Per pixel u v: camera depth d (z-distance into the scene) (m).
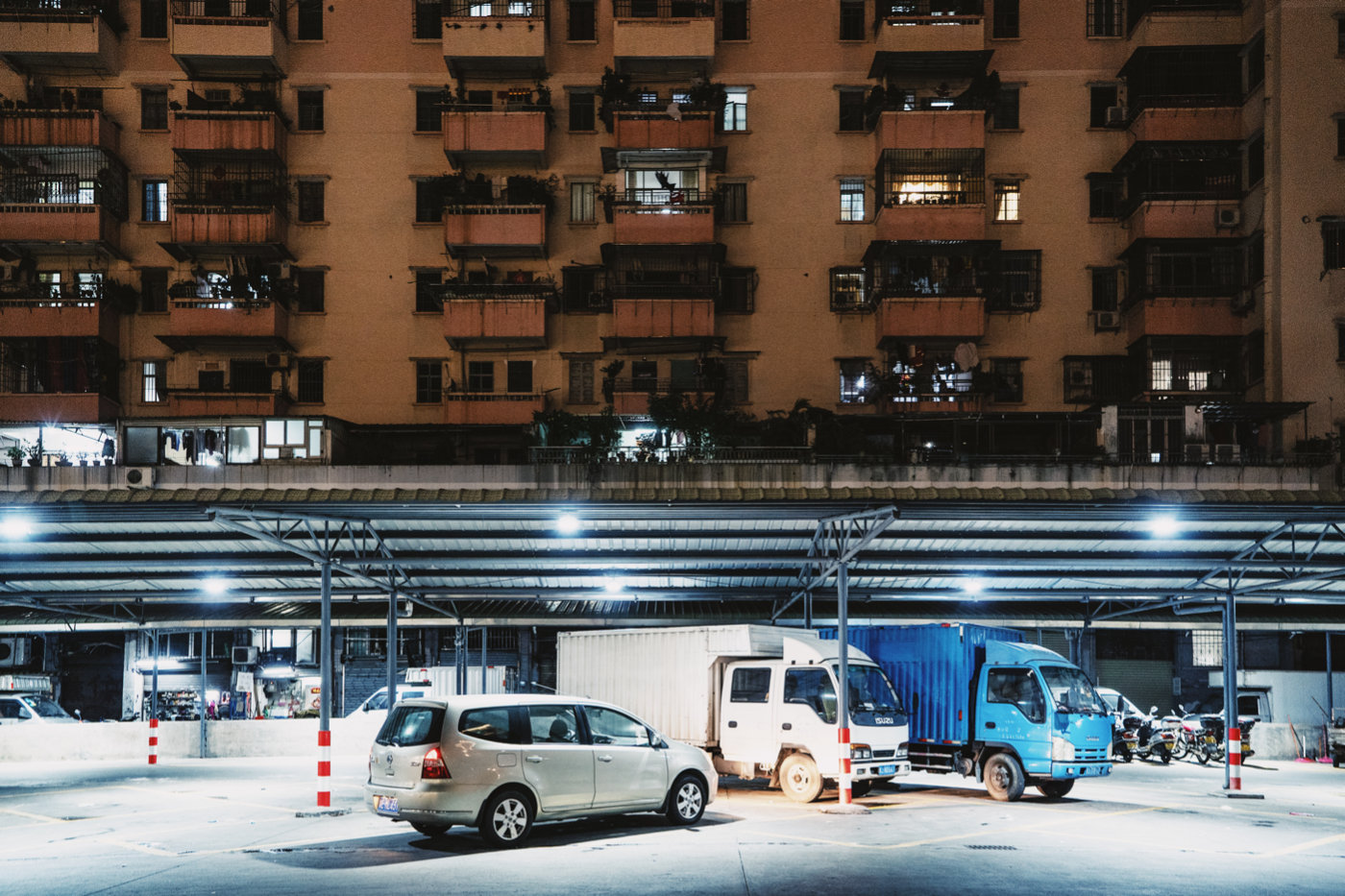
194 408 38.94
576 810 13.41
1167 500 16.78
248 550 20.92
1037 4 40.81
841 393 39.88
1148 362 38.53
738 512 16.98
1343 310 36.56
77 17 39.00
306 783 21.28
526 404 39.38
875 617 28.02
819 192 40.53
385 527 19.14
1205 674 37.34
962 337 38.91
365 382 40.16
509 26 39.75
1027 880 10.87
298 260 40.41
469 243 39.28
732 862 11.68
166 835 14.18
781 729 17.69
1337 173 37.00
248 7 39.75
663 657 19.38
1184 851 12.85
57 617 28.12
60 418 37.97
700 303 39.09
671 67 40.66
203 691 29.09
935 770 18.94
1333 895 10.40
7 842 13.81
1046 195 40.34
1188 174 39.00
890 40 39.81
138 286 40.28
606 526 19.27
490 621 27.34
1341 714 29.33
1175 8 39.34
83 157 39.25
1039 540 20.05
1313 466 33.41
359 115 40.81
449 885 10.46
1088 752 17.69
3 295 38.41
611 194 39.81
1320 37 37.28
